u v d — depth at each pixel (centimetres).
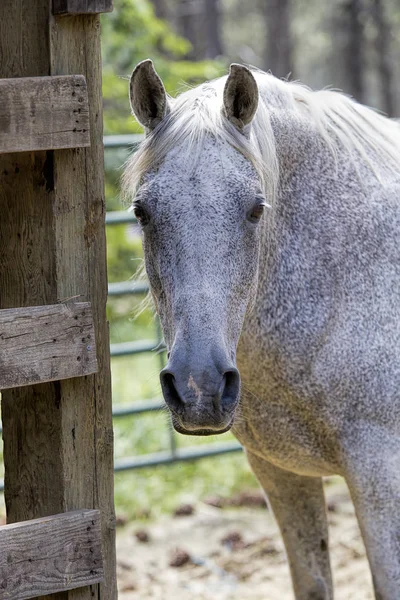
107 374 279
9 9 265
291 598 451
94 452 277
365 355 302
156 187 263
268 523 553
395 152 333
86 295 273
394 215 318
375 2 2458
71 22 264
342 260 306
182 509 567
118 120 934
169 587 468
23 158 270
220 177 262
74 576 265
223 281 258
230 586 468
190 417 247
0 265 281
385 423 303
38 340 254
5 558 250
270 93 312
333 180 313
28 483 282
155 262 271
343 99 336
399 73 2909
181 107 279
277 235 302
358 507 305
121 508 573
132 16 986
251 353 308
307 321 302
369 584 462
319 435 313
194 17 2172
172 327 263
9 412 284
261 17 2995
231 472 634
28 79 249
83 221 271
